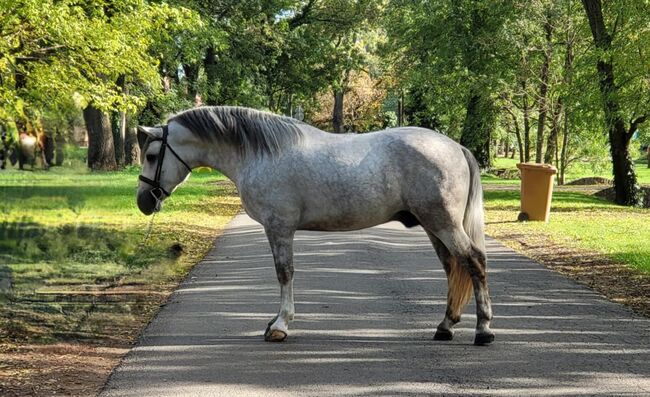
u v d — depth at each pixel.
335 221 6.78
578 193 29.30
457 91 33.75
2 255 7.63
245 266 11.20
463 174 6.69
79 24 14.20
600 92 22.86
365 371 5.88
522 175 18.33
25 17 13.57
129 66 15.87
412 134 6.77
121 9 16.08
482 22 31.22
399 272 10.63
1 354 6.23
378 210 6.71
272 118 6.89
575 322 7.58
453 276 6.86
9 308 7.80
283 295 6.86
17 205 7.49
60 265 8.48
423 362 6.13
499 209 22.00
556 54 33.75
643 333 7.11
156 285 9.59
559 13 30.12
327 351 6.47
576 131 32.28
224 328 7.32
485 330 6.65
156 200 7.09
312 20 41.81
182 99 33.44
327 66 40.66
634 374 5.77
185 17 17.58
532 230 16.20
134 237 11.86
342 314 7.95
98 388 5.42
